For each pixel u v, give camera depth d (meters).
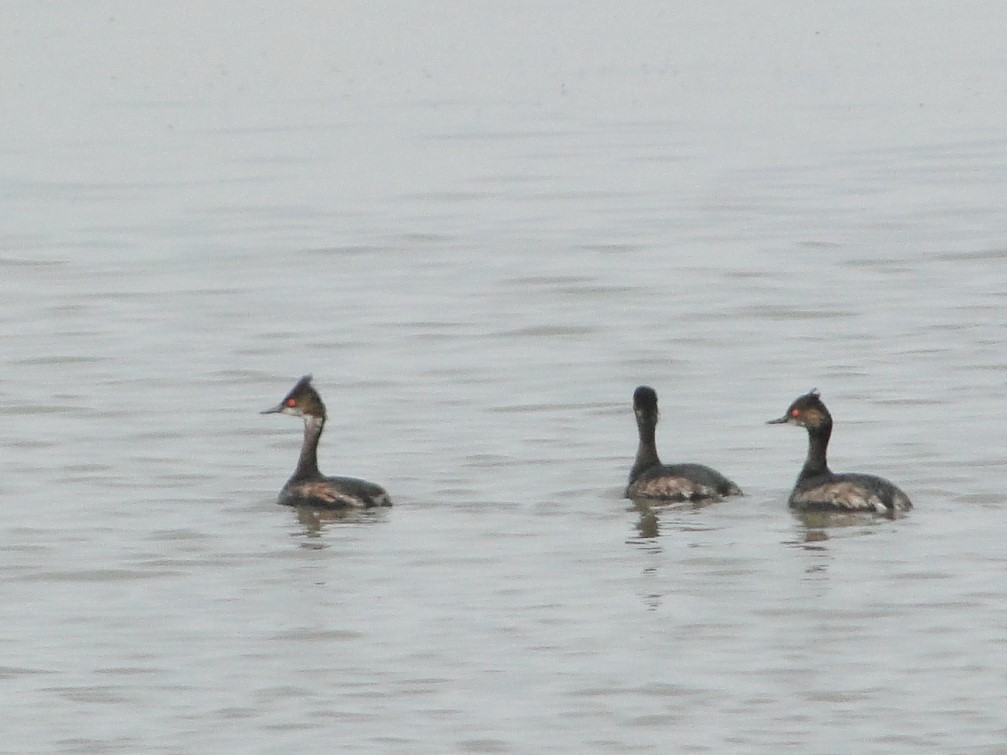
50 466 31.89
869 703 21.30
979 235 49.12
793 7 88.69
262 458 32.31
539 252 48.50
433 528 27.98
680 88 71.50
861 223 50.97
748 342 39.72
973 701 21.30
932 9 88.88
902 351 38.50
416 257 48.34
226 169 59.12
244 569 26.33
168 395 36.44
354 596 25.12
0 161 60.25
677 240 49.53
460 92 71.19
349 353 39.50
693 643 23.17
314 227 51.75
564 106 68.69
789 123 65.44
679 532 27.42
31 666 22.95
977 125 64.19
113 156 60.91
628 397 35.84
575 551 26.70
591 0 90.69
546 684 22.05
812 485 28.45
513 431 33.59
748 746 20.28
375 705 21.56
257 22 84.50
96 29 83.00
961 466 30.58
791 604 24.36
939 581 25.09
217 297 44.44
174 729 21.05
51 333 41.22
